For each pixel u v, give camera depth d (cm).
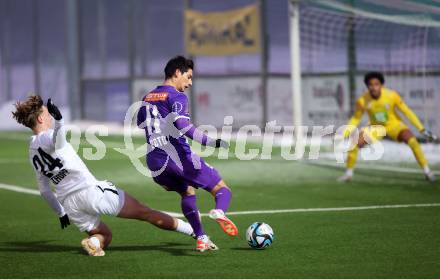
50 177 1842
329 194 3097
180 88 1933
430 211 2605
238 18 6047
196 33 6222
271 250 1964
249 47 6038
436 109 4594
